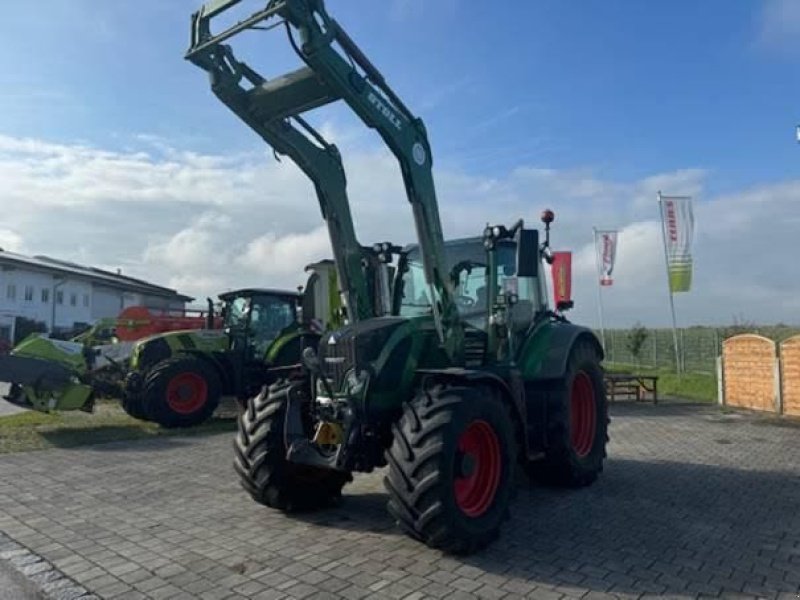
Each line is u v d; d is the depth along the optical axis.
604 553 4.42
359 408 4.72
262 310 12.32
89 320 41.50
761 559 4.32
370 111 4.68
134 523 5.14
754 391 12.96
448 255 6.29
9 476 6.91
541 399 6.25
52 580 3.95
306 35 4.33
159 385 10.60
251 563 4.21
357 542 4.62
